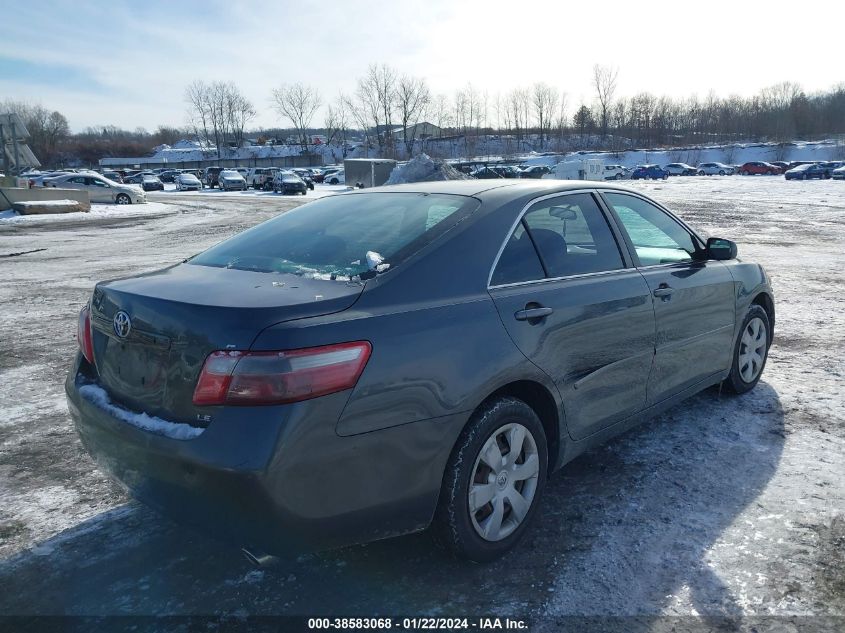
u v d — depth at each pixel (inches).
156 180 2213.3
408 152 3929.6
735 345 181.5
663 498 134.6
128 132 6496.1
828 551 115.0
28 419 186.1
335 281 106.5
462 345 106.1
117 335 106.9
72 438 172.7
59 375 225.8
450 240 115.3
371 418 95.5
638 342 141.3
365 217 132.1
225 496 89.4
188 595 107.7
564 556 115.8
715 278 168.4
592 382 130.7
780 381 204.1
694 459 151.6
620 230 147.6
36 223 914.7
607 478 143.6
